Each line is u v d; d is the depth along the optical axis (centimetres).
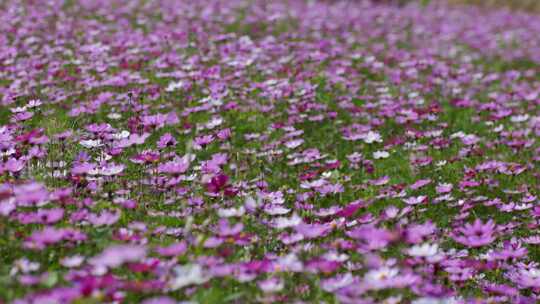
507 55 1414
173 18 1396
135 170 578
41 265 367
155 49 1060
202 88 910
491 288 419
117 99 803
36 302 301
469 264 444
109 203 462
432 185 662
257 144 738
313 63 1082
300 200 551
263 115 829
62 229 377
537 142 801
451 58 1326
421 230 405
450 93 1022
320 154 724
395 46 1388
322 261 385
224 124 782
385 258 455
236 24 1428
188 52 1092
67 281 351
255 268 376
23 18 1267
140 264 344
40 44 1098
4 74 891
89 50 980
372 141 727
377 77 1089
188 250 393
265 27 1425
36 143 523
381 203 600
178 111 808
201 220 480
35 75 897
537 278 436
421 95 994
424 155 740
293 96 900
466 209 588
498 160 733
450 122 880
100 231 409
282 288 373
